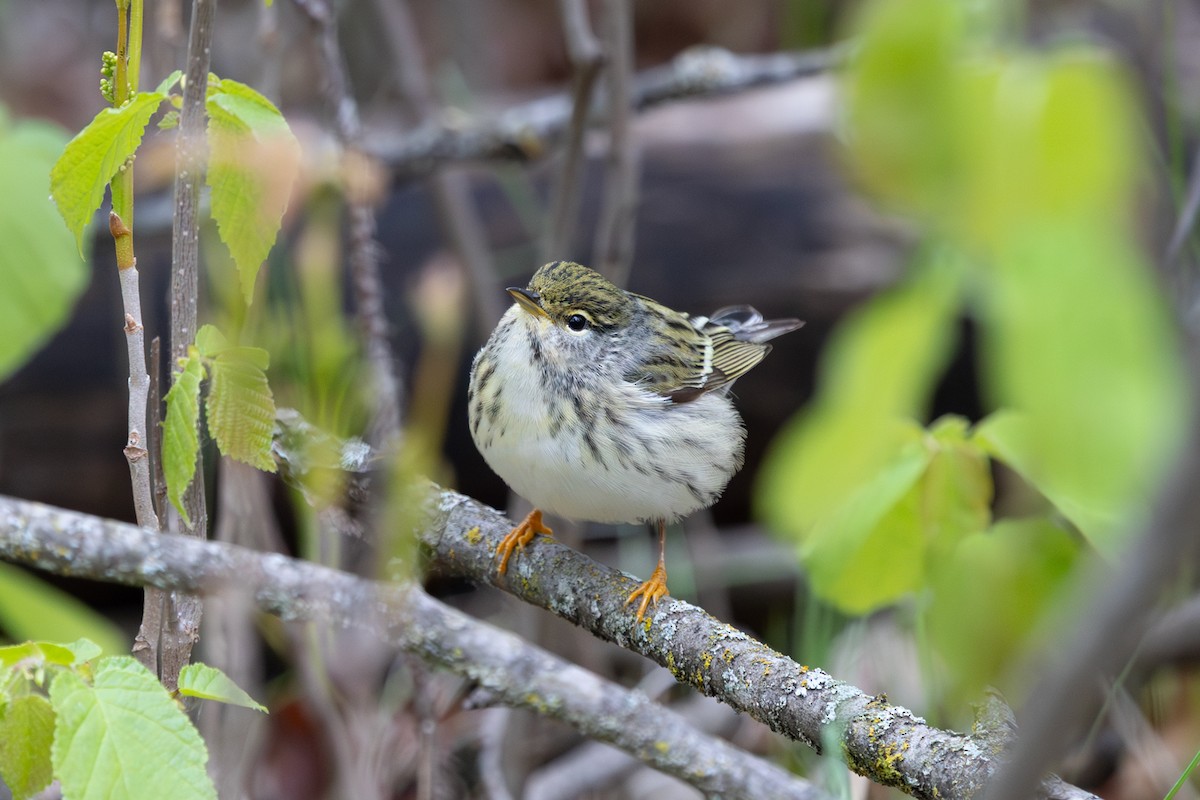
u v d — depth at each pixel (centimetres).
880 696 717
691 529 1450
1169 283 741
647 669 1450
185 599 729
